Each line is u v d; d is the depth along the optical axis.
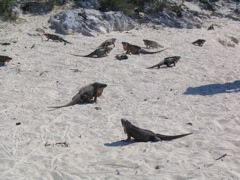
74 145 11.35
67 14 27.45
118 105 15.16
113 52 23.53
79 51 23.08
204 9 36.69
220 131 12.57
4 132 12.23
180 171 9.56
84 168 9.84
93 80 18.41
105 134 12.27
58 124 13.06
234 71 20.62
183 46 25.42
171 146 11.19
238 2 39.47
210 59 22.88
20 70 19.41
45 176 9.37
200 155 10.52
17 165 10.02
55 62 20.89
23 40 24.44
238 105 15.19
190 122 13.37
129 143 11.53
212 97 16.23
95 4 30.62
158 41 26.39
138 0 32.66
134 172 9.55
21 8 29.48
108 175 9.40
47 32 26.36
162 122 13.34
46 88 17.12
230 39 28.97
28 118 13.66
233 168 9.74
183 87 17.73
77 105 15.12
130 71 20.03
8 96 16.03
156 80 18.70
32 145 11.32
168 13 31.59
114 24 28.28
